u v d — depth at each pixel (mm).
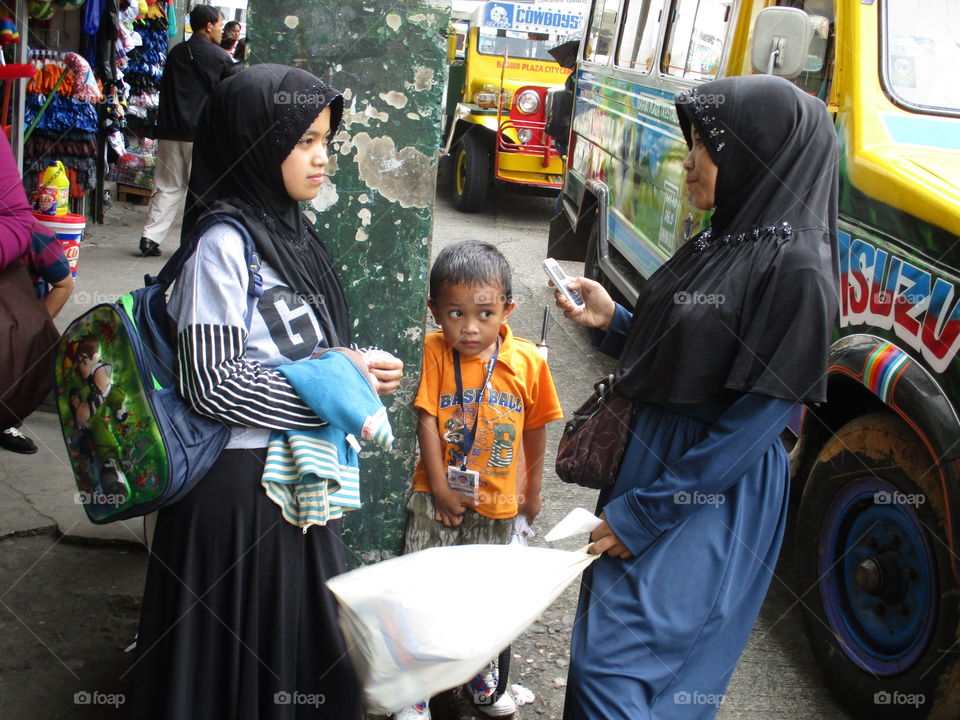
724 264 2098
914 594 2797
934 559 2656
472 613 1950
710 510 2117
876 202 3127
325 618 2230
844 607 3062
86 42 7285
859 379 2955
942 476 2613
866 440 2953
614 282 6332
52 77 6590
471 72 11945
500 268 2502
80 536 3504
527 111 10969
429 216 2703
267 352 2066
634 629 2045
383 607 1948
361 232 2713
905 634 2820
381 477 2828
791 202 2074
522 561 2043
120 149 8688
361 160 2674
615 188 6547
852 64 3498
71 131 6922
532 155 11102
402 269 2734
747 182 2141
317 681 2268
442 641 1936
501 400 2613
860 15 3557
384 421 2014
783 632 3506
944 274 2734
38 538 3514
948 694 2607
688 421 2158
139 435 1968
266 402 1989
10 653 2859
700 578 2066
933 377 2709
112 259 7426
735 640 2148
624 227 6211
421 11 2596
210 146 2164
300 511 2094
